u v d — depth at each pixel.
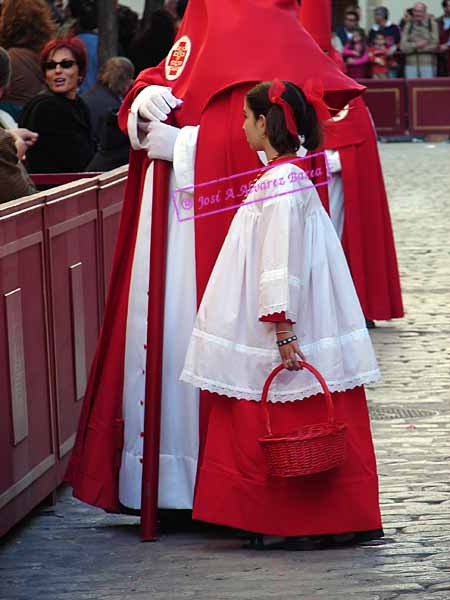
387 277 18.14
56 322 11.09
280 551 9.60
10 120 14.40
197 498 9.62
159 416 9.95
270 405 9.42
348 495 9.51
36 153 14.98
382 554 9.51
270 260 9.15
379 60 47.78
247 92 9.83
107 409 10.30
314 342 9.40
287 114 9.34
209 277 9.92
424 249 24.14
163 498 10.05
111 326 10.42
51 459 10.91
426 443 12.52
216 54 9.93
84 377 11.76
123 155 15.50
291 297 9.12
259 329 9.38
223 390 9.45
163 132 9.87
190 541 9.98
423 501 10.78
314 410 9.45
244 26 9.91
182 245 10.02
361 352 9.51
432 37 47.25
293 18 9.99
